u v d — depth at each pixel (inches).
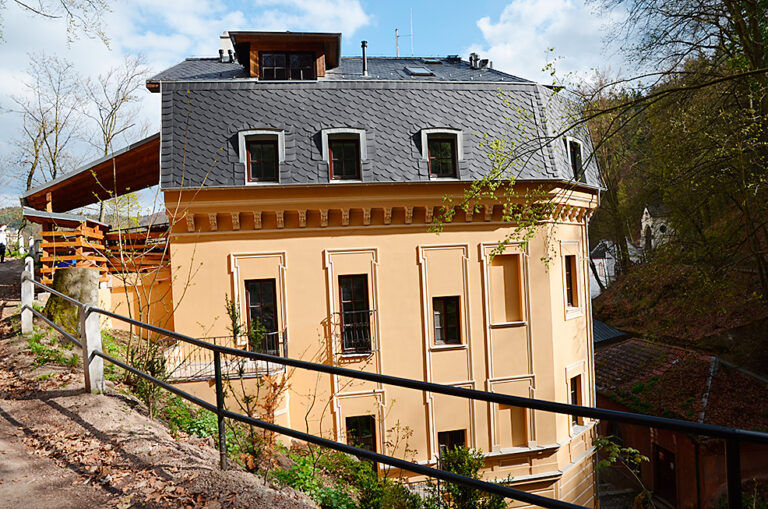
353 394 532.7
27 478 177.2
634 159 858.8
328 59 686.5
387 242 547.5
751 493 498.6
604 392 786.2
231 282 523.2
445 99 573.0
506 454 547.2
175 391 198.8
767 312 680.4
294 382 526.3
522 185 553.3
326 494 266.5
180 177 503.2
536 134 570.3
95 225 665.6
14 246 1267.2
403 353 546.3
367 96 560.1
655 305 957.2
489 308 560.7
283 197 517.0
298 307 531.8
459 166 548.1
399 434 537.3
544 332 571.2
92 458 191.2
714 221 755.4
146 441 207.6
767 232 604.7
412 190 536.4
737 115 550.6
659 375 754.2
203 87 541.3
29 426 224.1
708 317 799.1
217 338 516.4
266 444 242.8
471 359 555.5
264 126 527.5
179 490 166.7
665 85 540.1
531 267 569.6
